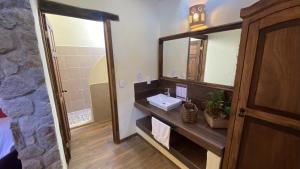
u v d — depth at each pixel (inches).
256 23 36.6
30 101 44.1
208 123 62.4
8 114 42.7
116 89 84.3
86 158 80.9
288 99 34.6
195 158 66.4
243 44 39.7
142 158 80.3
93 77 117.0
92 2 68.0
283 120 35.9
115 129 90.0
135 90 93.0
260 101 39.1
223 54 64.7
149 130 87.0
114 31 76.9
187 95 84.5
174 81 91.1
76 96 140.5
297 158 35.3
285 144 36.6
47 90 45.8
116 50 79.7
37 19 49.1
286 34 32.7
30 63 41.7
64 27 123.3
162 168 73.3
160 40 94.7
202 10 69.3
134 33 84.6
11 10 37.6
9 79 40.5
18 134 44.8
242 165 46.0
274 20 33.7
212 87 70.6
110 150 87.1
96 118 121.2
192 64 79.4
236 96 43.4
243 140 44.3
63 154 62.6
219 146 49.3
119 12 76.8
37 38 42.1
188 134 59.2
